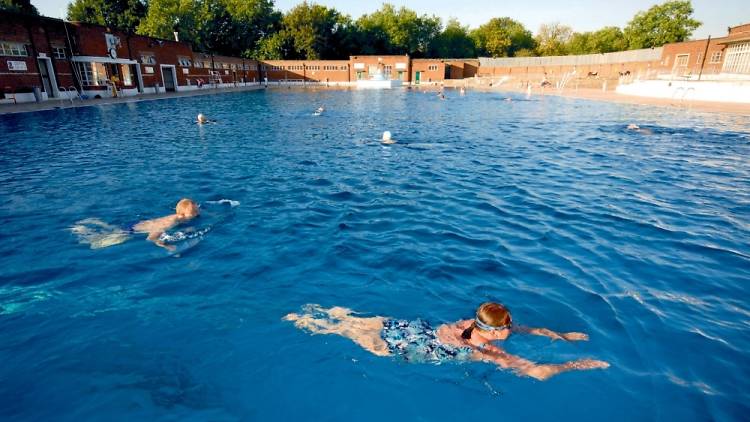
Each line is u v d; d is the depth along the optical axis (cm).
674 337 379
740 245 588
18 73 2691
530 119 2166
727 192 855
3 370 330
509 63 7044
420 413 297
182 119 2094
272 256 543
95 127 1772
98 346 361
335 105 3034
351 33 7831
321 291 457
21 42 2688
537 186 900
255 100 3453
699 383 323
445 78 7275
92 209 727
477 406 303
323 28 7325
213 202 766
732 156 1220
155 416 288
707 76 3225
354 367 338
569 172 1030
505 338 364
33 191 830
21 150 1261
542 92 4638
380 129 1792
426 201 790
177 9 5494
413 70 7044
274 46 7056
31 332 379
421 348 361
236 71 5928
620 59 5541
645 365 343
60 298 438
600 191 861
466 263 528
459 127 1869
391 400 307
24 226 645
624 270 512
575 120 2108
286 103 3172
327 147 1356
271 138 1534
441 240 602
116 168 1036
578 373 334
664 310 424
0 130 1655
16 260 526
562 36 9206
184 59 4541
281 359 346
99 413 289
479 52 9119
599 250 570
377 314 414
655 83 3525
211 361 343
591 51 8344
